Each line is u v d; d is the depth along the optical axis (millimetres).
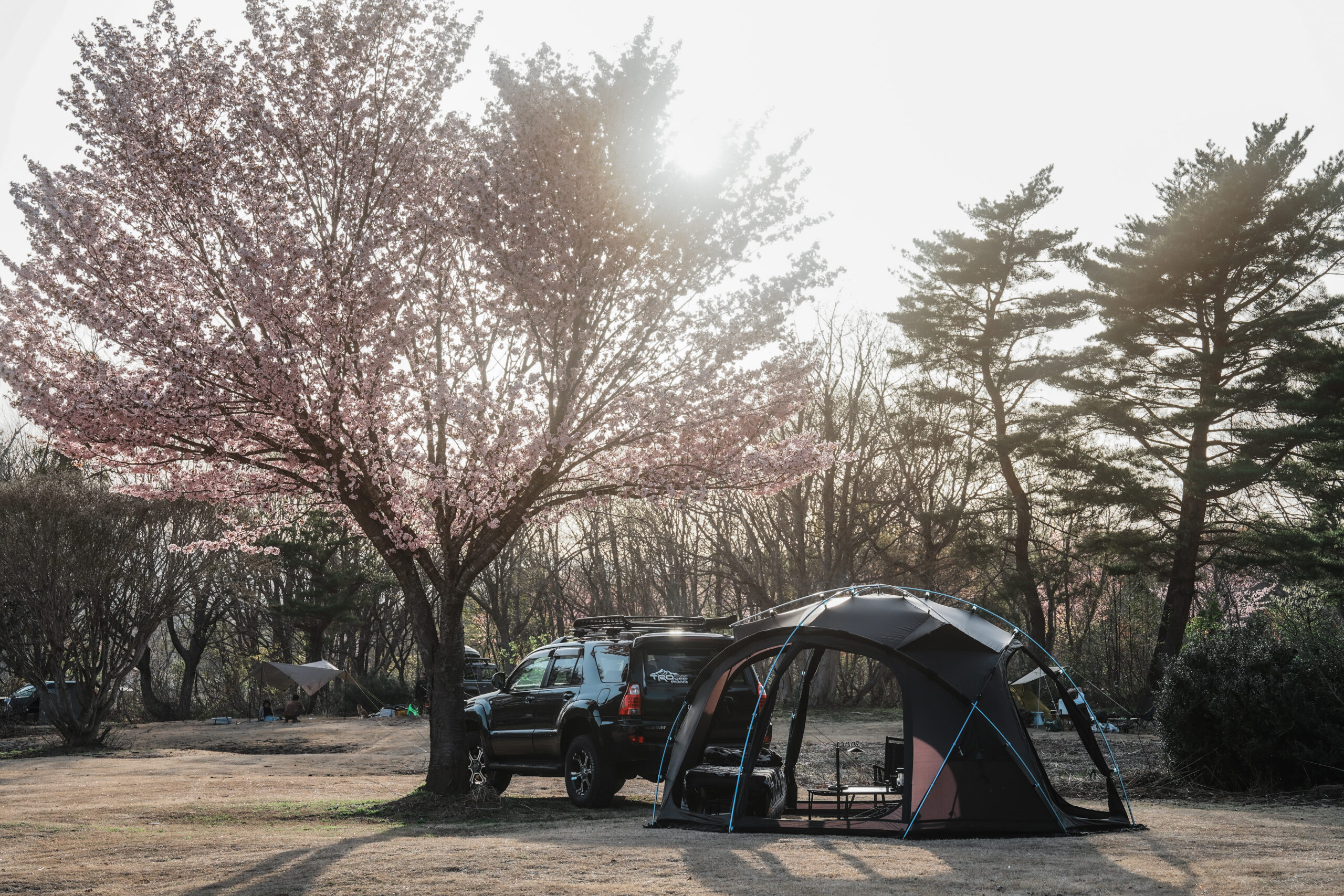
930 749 9461
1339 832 9047
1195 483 28812
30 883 7477
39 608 26156
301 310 11812
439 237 12867
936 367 37094
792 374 13648
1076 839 8773
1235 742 12695
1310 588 30500
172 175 11742
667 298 13023
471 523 12914
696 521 46219
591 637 13422
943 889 6492
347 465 12242
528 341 12875
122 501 27328
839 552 40719
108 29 12234
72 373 12086
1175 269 31234
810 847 8430
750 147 13133
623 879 7008
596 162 12414
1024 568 35125
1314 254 30922
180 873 7816
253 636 51344
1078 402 32688
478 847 8656
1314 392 29438
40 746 27094
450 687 13094
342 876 7363
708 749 11312
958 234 35750
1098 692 39469
